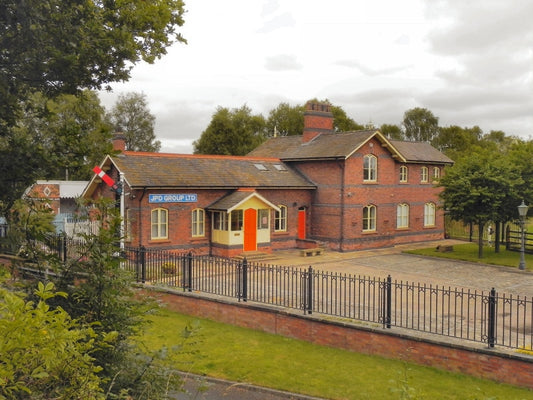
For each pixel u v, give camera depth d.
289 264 23.56
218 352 11.40
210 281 16.16
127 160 24.06
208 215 25.55
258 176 27.75
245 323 13.34
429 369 10.42
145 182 22.88
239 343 12.03
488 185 24.86
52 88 7.79
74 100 37.88
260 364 10.70
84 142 6.78
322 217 28.98
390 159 30.36
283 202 28.23
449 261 24.92
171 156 26.11
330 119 32.38
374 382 9.75
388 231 30.39
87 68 7.80
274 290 16.67
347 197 27.89
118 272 5.57
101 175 18.89
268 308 12.91
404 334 10.92
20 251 5.89
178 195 24.22
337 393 9.28
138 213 22.86
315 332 12.12
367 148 28.91
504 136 74.62
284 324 12.64
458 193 24.89
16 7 6.52
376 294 16.80
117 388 5.18
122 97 56.06
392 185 30.56
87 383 4.02
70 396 3.90
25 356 3.37
